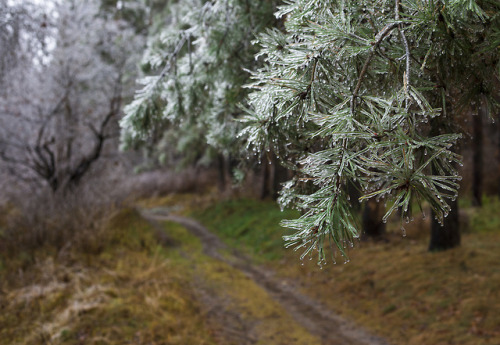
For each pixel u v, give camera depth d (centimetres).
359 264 774
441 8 93
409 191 76
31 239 697
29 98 838
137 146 543
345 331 554
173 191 2248
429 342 477
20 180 901
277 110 112
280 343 517
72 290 554
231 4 204
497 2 97
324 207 81
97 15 1015
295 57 98
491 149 1456
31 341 432
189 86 218
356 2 104
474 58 105
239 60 218
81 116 932
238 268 902
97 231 792
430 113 81
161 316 519
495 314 486
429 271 661
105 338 444
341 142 90
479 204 1109
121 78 984
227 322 575
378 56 99
